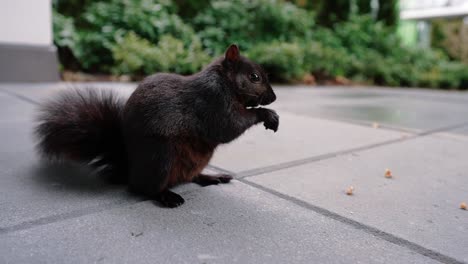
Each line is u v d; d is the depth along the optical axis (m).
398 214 0.51
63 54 1.94
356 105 1.49
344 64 2.64
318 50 2.40
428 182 0.63
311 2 3.07
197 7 2.44
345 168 0.68
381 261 0.41
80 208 0.49
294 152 0.76
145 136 0.52
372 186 0.60
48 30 1.60
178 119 0.52
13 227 0.44
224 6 2.35
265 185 0.59
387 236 0.46
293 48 2.19
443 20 4.46
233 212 0.50
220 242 0.43
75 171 0.61
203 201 0.53
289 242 0.44
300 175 0.64
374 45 3.15
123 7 2.00
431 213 0.52
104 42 1.85
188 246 0.42
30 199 0.51
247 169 0.65
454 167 0.71
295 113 1.22
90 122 0.57
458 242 0.45
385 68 2.79
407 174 0.66
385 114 1.29
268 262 0.40
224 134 0.55
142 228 0.45
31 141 0.75
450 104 1.68
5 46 1.51
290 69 2.20
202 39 2.24
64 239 0.42
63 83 1.60
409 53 3.24
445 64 3.30
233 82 0.57
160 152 0.52
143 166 0.52
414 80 2.90
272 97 0.60
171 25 2.04
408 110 1.42
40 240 0.42
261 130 0.94
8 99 1.16
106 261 0.39
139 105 0.53
